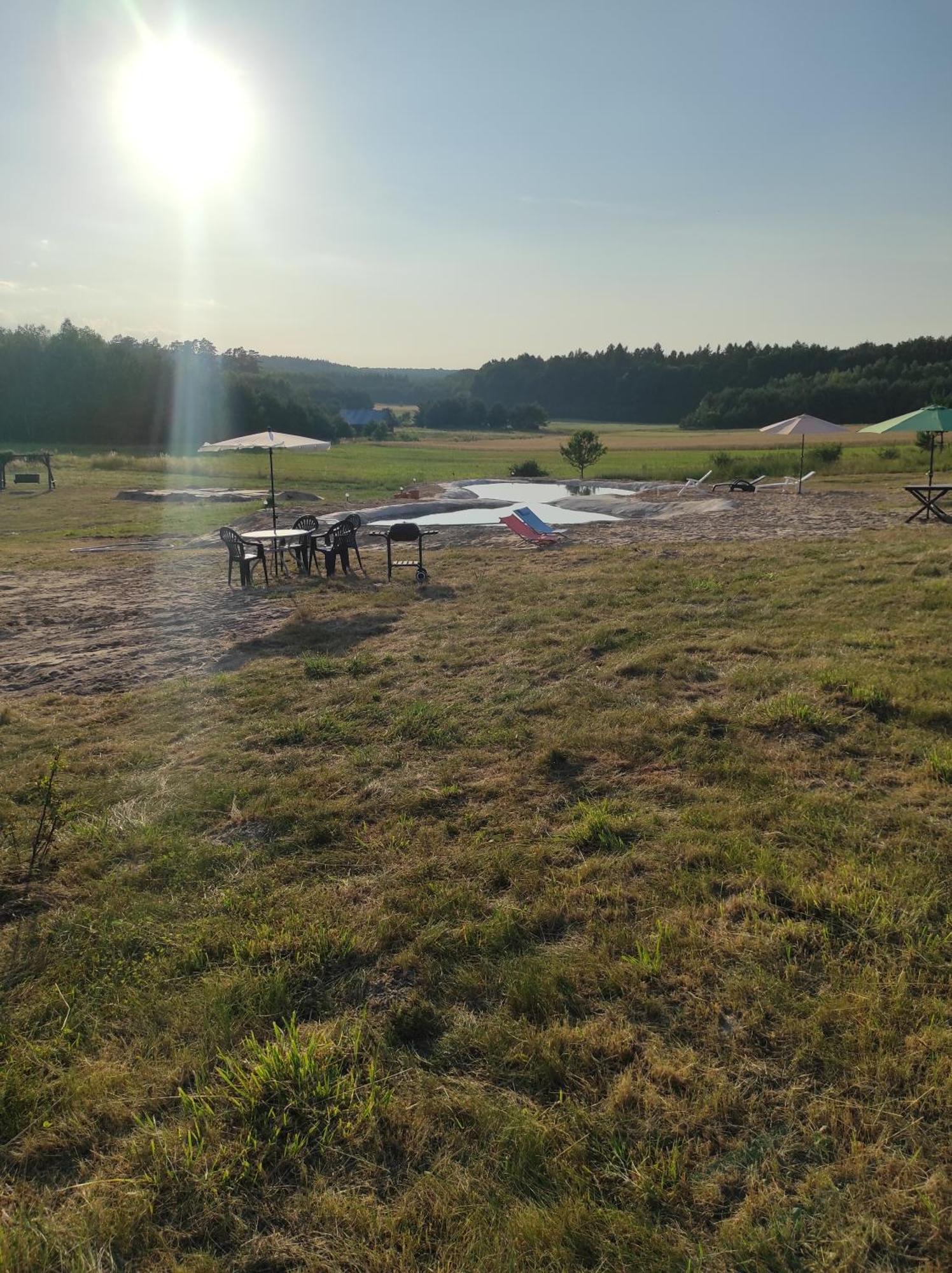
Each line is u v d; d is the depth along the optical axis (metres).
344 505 25.08
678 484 28.59
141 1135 2.64
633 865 4.00
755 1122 2.54
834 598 9.11
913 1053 2.71
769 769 4.89
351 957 3.50
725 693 6.31
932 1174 2.32
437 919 3.70
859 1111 2.54
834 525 16.08
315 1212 2.36
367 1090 2.77
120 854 4.48
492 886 3.97
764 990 3.07
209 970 3.45
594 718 5.95
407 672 7.59
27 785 5.43
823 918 3.50
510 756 5.45
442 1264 2.18
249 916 3.81
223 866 4.29
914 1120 2.49
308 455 62.56
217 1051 2.97
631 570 12.14
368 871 4.18
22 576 14.41
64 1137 2.66
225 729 6.38
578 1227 2.24
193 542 18.62
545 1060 2.82
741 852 3.99
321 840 4.53
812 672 6.48
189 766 5.67
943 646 6.95
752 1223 2.23
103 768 5.71
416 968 3.39
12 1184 2.51
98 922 3.81
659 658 7.31
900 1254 2.14
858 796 4.50
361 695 6.92
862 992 3.01
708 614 8.88
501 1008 3.13
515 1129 2.56
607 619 9.03
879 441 62.72
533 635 8.52
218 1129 2.62
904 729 5.30
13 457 34.78
